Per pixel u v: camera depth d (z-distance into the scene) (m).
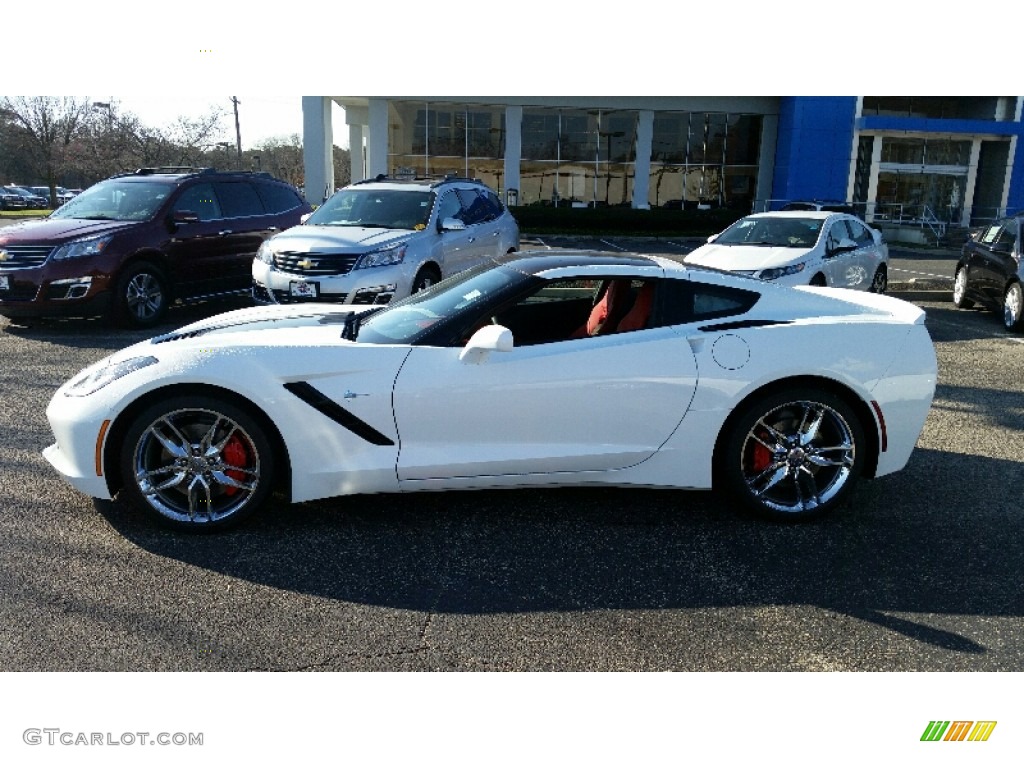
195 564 3.55
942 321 11.33
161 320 9.48
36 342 8.27
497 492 4.48
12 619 3.09
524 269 4.20
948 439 5.67
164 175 10.11
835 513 4.32
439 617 3.20
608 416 3.95
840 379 4.05
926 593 3.46
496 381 3.85
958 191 32.47
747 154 32.56
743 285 4.25
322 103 30.02
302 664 2.89
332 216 9.50
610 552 3.79
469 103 30.27
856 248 10.60
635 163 31.81
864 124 30.75
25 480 4.43
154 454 3.84
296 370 3.76
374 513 4.15
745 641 3.09
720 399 4.00
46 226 8.88
